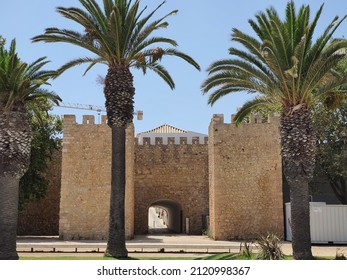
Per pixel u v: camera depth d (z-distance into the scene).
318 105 36.84
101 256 21.56
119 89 20.34
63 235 32.50
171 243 28.78
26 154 19.23
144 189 43.62
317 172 37.81
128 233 33.00
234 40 19.55
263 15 19.08
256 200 33.03
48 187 42.16
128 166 33.78
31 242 29.66
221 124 34.06
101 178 33.28
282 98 19.41
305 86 18.55
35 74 20.78
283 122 19.28
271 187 33.19
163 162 44.22
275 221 32.69
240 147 33.72
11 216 18.58
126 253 20.06
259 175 33.31
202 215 43.47
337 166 35.47
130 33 20.20
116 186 20.17
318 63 17.91
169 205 52.53
